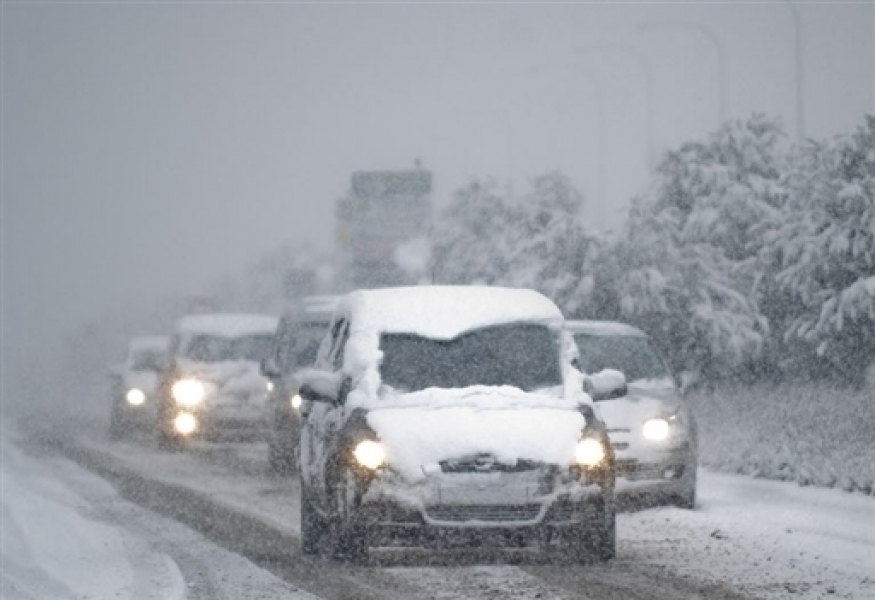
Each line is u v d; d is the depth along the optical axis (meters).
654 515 43.72
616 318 68.38
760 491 48.53
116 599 30.34
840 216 63.16
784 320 70.06
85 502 47.91
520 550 36.62
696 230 74.94
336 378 36.69
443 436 33.88
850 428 57.38
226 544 38.56
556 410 35.03
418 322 37.72
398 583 32.41
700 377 69.38
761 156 77.94
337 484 34.50
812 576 32.81
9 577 32.16
